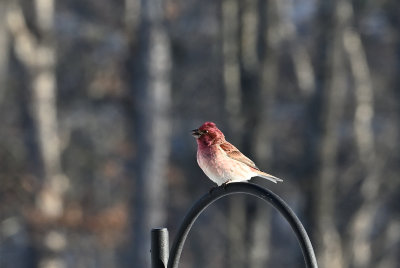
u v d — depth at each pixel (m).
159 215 21.91
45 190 21.81
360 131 24.19
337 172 23.00
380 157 24.64
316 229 19.86
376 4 23.61
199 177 26.34
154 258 5.41
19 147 24.00
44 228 20.95
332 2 20.00
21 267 23.73
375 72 27.39
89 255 26.05
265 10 19.94
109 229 21.45
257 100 20.00
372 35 26.20
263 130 20.12
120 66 23.91
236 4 20.86
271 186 21.69
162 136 21.81
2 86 25.12
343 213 23.28
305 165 20.31
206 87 27.28
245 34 20.17
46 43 23.00
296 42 24.89
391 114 27.08
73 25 25.61
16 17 22.22
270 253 28.64
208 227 28.02
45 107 22.94
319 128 20.11
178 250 5.45
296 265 20.73
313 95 20.36
